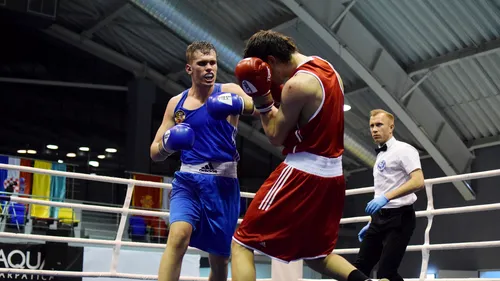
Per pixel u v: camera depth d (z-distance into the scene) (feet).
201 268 37.86
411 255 45.09
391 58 35.91
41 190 33.78
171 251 9.89
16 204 32.27
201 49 10.40
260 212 8.21
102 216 37.35
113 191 47.73
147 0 35.27
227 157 10.56
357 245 48.78
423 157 44.32
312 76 8.09
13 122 52.80
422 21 33.30
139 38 45.68
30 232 32.27
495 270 39.52
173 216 10.18
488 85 35.68
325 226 8.30
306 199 8.11
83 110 54.80
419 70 36.37
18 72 52.70
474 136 40.70
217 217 10.37
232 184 10.60
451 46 34.50
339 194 8.39
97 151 54.39
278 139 8.14
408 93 36.96
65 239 13.25
